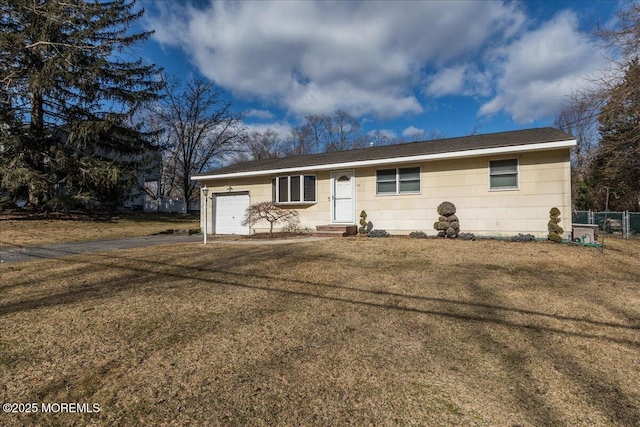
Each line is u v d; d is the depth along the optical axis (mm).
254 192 14391
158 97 20797
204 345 3271
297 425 2127
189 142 30141
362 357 3035
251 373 2756
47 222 16344
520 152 9711
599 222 17016
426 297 4809
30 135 16703
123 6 18484
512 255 7664
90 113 18719
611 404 2342
